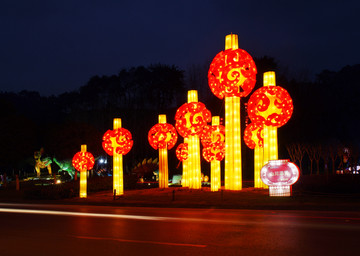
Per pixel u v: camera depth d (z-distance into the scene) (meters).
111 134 28.55
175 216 15.80
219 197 22.47
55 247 10.02
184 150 28.67
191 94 27.12
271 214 15.76
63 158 41.59
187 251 9.05
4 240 11.15
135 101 64.44
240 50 23.25
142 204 22.66
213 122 28.41
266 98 21.45
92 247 9.87
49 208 21.91
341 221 13.30
